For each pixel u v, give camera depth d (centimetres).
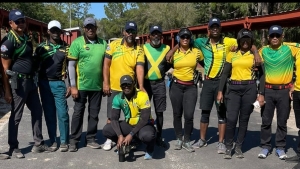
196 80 480
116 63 462
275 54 432
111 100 475
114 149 492
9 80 426
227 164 437
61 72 470
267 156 466
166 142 532
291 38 2155
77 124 476
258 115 752
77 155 463
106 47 471
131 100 434
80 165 427
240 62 438
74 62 461
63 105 473
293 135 572
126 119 444
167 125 644
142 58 464
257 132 599
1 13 1195
